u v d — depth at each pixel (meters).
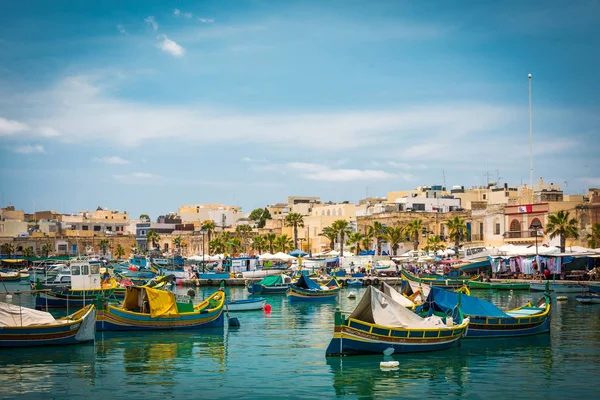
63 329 44.59
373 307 41.84
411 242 140.00
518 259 99.50
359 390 34.03
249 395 33.12
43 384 35.31
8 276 137.12
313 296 84.62
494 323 48.06
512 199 121.00
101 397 32.91
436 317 44.81
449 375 37.06
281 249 159.00
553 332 52.16
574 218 101.06
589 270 98.50
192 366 39.75
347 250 151.25
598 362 40.56
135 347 45.81
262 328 56.50
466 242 126.69
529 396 32.94
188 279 119.25
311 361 40.97
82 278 76.25
